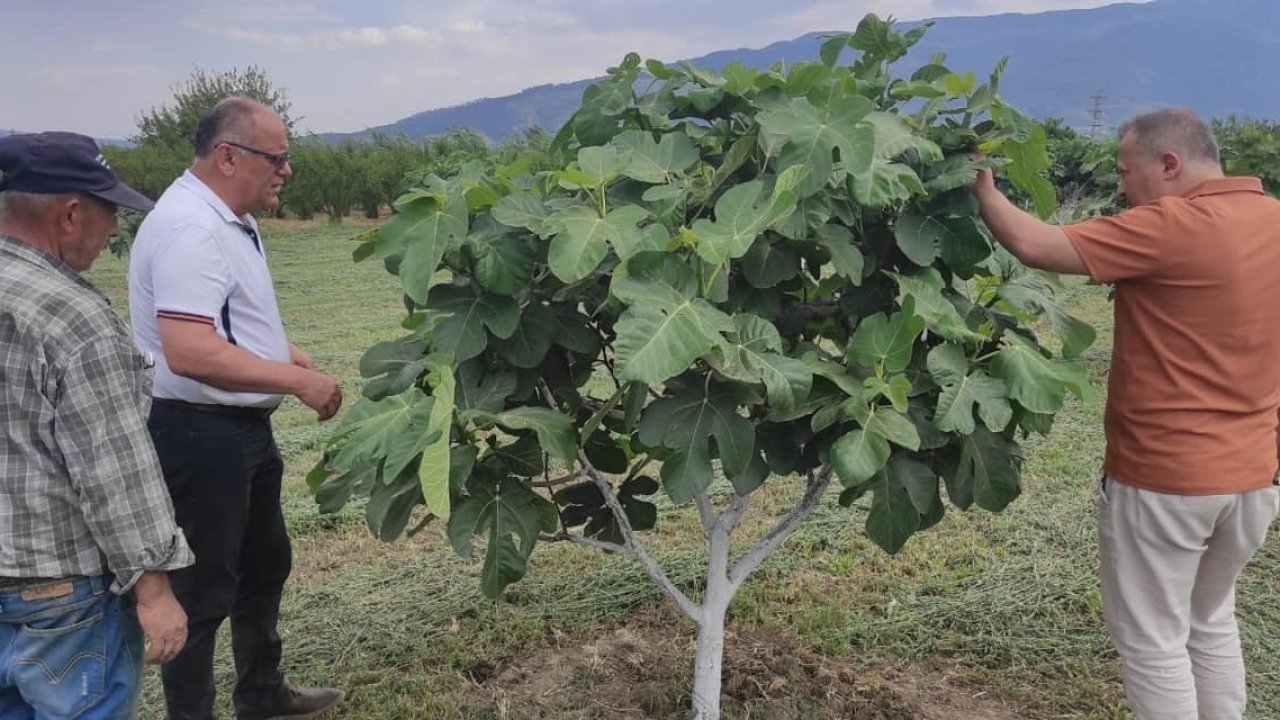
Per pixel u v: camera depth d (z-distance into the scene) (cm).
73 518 199
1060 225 247
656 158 241
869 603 398
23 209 193
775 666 338
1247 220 238
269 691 322
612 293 198
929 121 247
